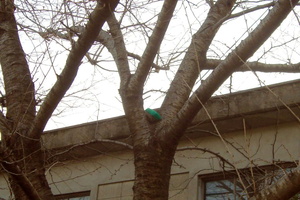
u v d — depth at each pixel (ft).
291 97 28.17
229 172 27.32
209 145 30.42
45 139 33.50
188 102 20.17
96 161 33.45
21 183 18.75
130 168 32.22
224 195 28.78
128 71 23.17
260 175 25.58
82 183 33.14
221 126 29.94
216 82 19.79
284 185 16.53
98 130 32.58
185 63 23.66
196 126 28.27
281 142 28.68
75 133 33.12
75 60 20.70
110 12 20.29
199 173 29.81
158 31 20.94
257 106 28.84
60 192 32.12
